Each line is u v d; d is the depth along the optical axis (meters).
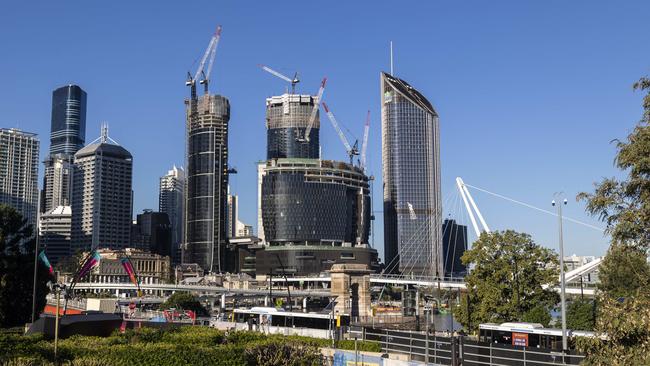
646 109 40.00
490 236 92.69
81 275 74.00
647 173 38.38
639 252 39.19
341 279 170.75
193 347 47.75
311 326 99.38
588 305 87.31
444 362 61.66
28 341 49.22
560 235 59.03
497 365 57.88
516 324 71.00
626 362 33.16
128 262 103.12
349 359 64.69
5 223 104.38
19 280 101.12
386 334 71.19
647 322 33.09
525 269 90.19
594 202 40.38
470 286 93.69
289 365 50.69
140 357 44.44
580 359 53.22
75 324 55.88
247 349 48.88
